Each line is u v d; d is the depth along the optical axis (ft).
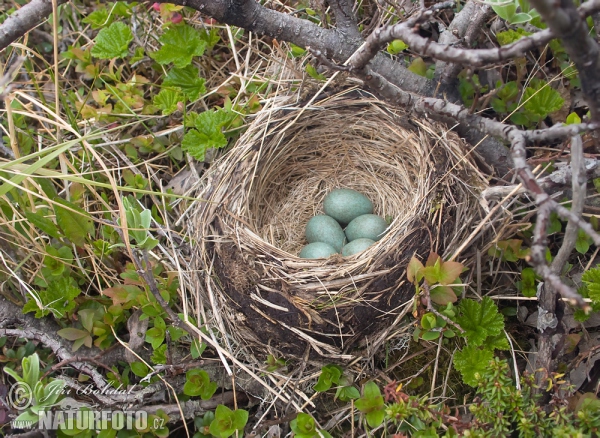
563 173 5.99
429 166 7.02
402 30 4.58
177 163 8.70
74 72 9.41
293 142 8.29
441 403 6.36
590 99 4.30
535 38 3.94
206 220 7.36
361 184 8.91
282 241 8.57
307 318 6.37
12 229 7.14
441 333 6.26
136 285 7.11
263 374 6.88
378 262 6.49
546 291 5.73
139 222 5.93
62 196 8.08
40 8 6.44
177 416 6.79
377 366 6.93
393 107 7.62
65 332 6.95
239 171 7.57
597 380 6.34
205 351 7.23
